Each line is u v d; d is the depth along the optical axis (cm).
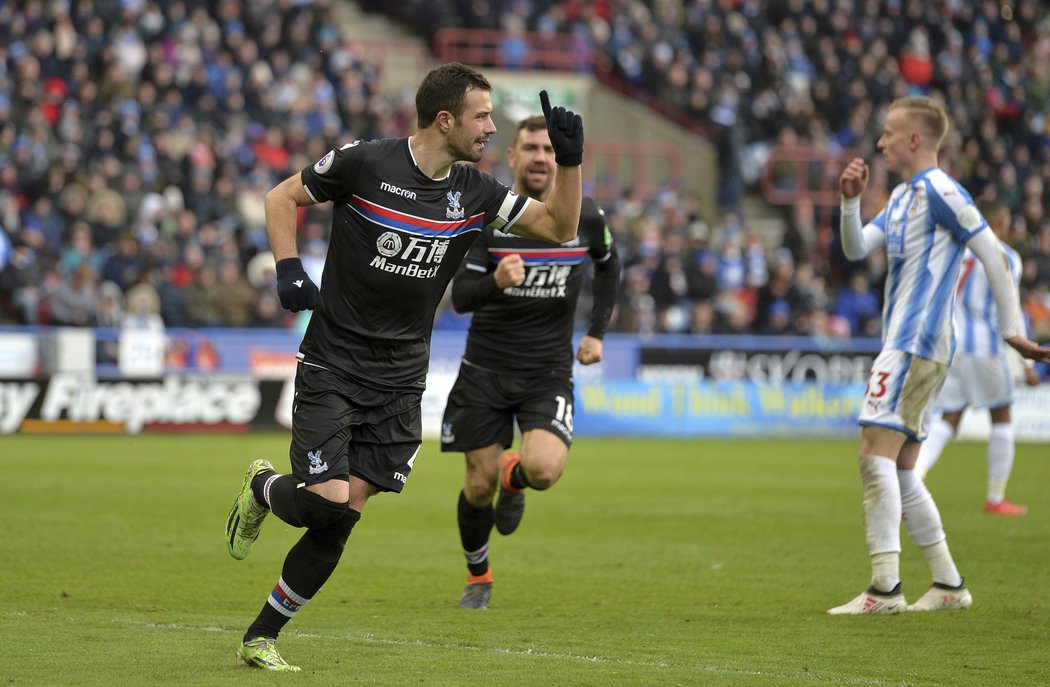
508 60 9856
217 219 7369
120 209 7000
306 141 8150
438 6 9994
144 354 6462
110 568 2709
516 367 2462
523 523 3619
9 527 3284
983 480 5116
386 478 1880
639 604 2409
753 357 7369
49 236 6769
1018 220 9606
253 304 6975
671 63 10094
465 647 1980
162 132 7475
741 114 10019
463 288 2405
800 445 6725
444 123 1809
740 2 10500
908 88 10512
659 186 9969
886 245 2408
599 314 2611
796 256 8875
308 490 1773
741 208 9662
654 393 7206
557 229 1880
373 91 8825
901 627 2197
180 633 2056
